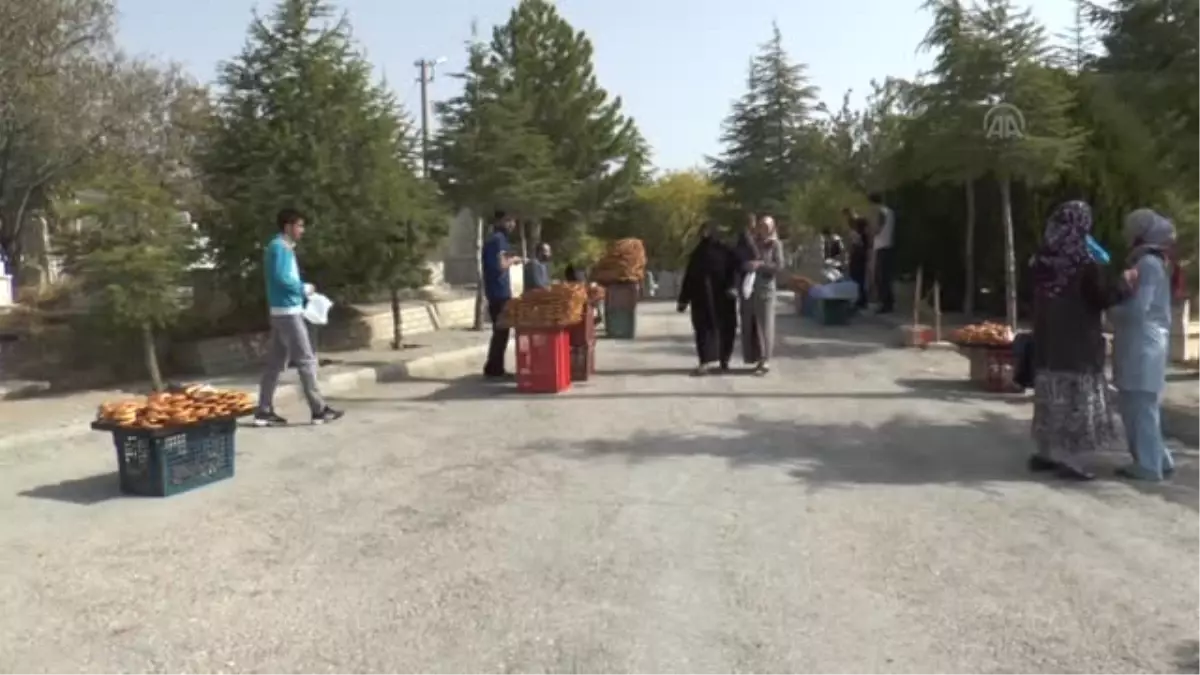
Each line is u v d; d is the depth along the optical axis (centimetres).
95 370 1441
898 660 476
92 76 2670
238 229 1516
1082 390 805
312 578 601
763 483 805
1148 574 587
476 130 2220
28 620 541
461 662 481
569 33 3988
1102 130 1692
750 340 1428
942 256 2184
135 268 1262
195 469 818
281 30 1540
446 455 930
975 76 1638
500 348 1446
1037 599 550
